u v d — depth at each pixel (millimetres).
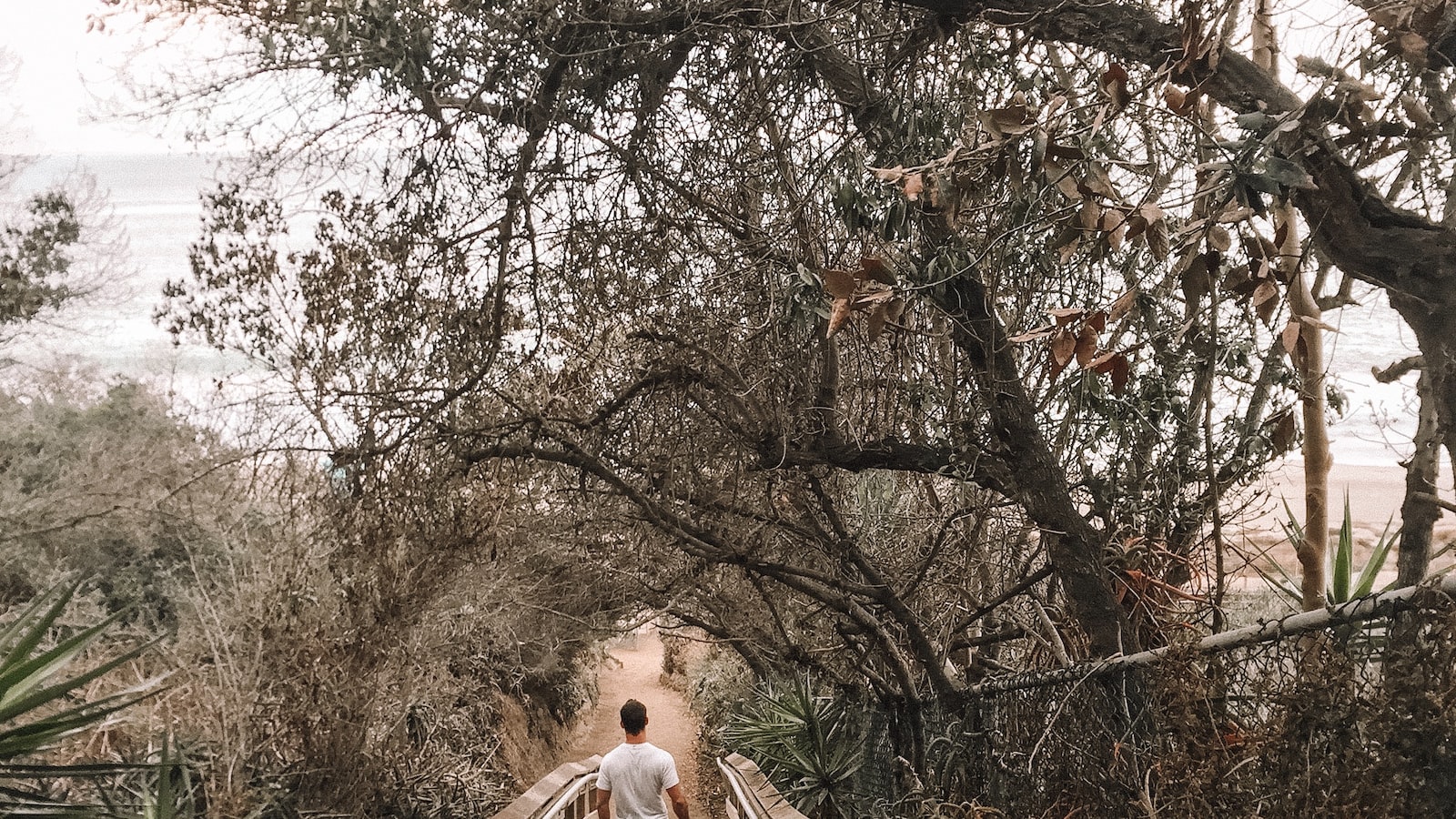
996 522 9625
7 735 5559
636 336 7738
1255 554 7457
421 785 9828
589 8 6559
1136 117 5078
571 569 10367
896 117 6238
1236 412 7383
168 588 9000
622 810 6867
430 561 8234
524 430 8516
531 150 6824
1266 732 3846
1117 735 5328
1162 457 7539
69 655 5941
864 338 7844
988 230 6246
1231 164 3533
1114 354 3875
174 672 7168
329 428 7656
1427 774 3252
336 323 7375
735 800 10758
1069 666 6066
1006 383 7066
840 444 7969
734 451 8570
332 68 6535
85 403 11258
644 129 6910
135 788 6887
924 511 10195
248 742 7566
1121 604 7379
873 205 6086
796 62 6645
